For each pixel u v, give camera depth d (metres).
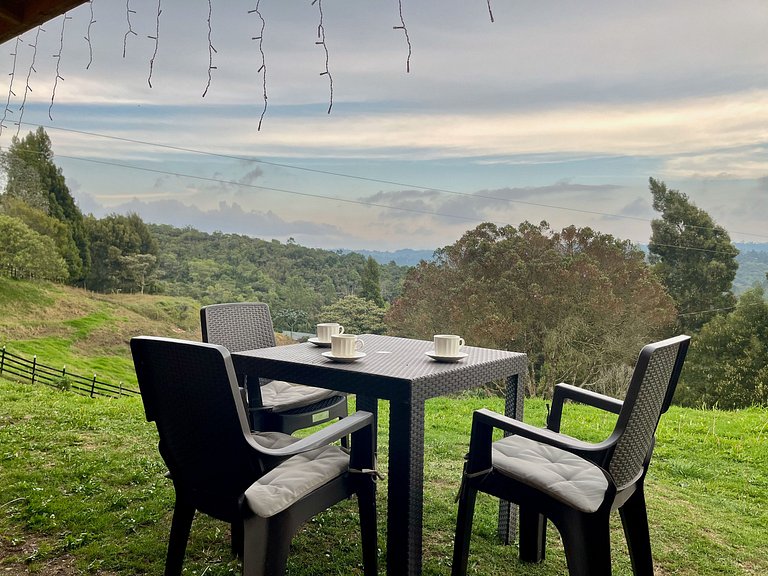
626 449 1.58
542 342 16.70
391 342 2.71
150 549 2.26
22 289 21.91
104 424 4.28
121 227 22.11
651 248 18.17
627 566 2.23
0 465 3.21
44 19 2.46
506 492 1.76
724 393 16.56
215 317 3.16
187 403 1.62
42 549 2.23
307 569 2.13
